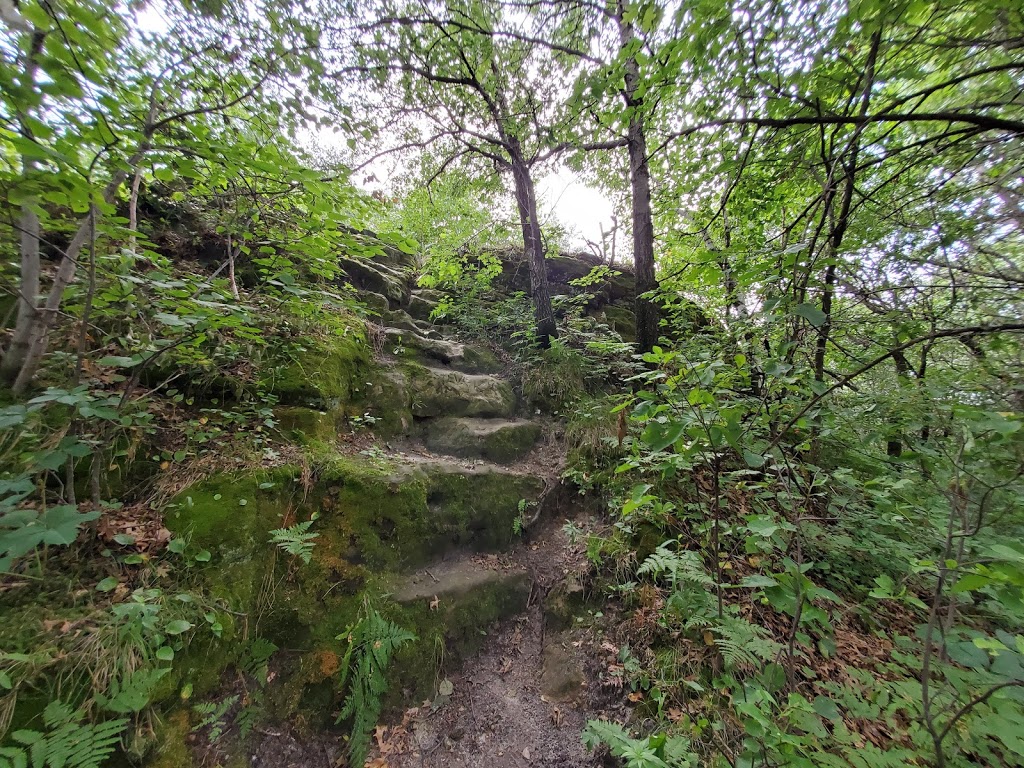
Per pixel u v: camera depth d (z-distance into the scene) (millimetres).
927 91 2211
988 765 1663
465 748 2424
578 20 4664
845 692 2002
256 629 2297
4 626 1702
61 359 2590
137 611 1868
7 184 1674
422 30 4609
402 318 5766
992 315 2893
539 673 2852
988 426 1503
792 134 3145
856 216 3430
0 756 1430
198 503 2496
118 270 2496
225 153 2094
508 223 6941
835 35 2295
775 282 2504
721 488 3457
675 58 2611
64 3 1699
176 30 2492
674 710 2293
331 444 3408
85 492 2273
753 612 2635
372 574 2854
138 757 1726
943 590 1620
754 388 2855
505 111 5617
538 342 5711
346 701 2299
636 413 2080
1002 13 2086
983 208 2963
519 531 3680
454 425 4461
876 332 3088
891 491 2807
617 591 3039
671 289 4238
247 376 3391
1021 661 1288
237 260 4391
